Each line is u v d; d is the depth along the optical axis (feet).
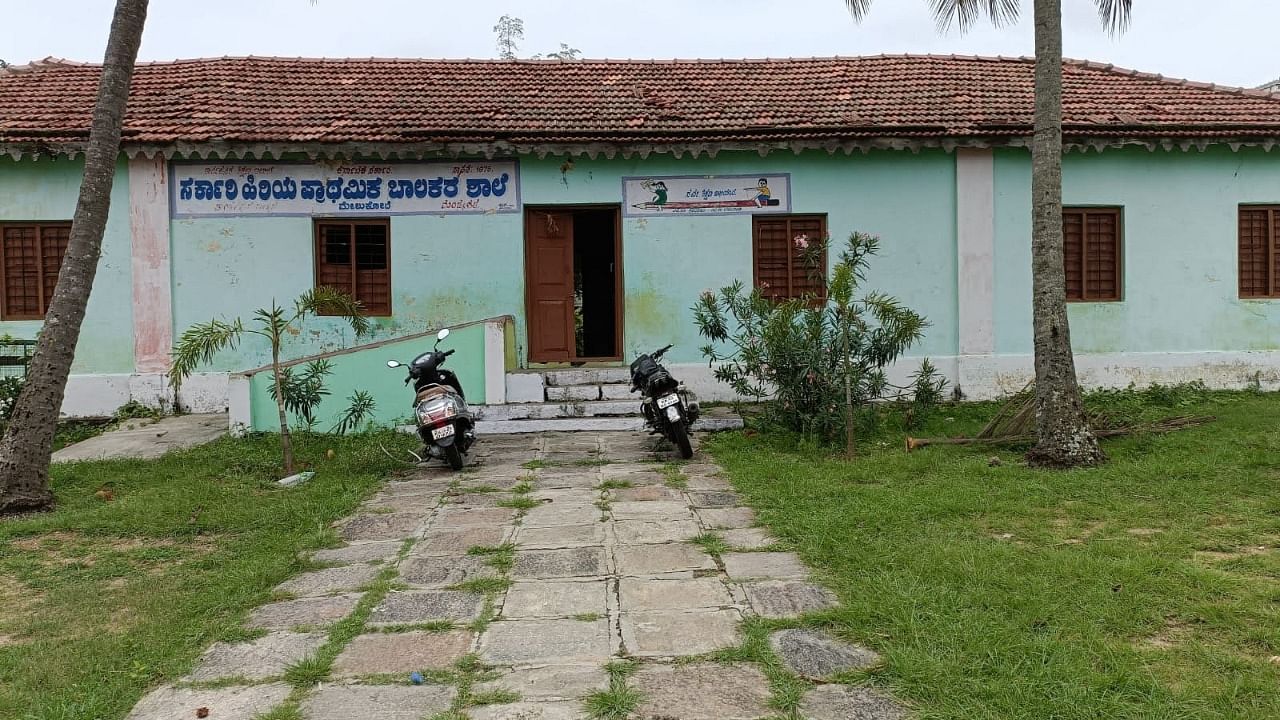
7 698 10.53
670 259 34.88
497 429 29.68
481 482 22.71
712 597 13.74
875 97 37.14
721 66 41.70
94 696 10.58
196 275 33.86
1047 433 22.53
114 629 12.94
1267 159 36.17
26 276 33.68
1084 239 36.09
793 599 13.53
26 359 30.01
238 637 12.51
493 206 34.60
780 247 35.42
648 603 13.57
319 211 34.09
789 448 25.58
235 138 31.99
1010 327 35.60
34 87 36.35
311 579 15.25
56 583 15.19
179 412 33.78
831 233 35.12
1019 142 34.01
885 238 35.27
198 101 35.19
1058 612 12.17
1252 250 36.91
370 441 27.04
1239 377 36.40
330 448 26.55
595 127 33.71
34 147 31.60
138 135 31.91
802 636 12.05
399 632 12.66
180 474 23.52
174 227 33.78
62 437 30.37
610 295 39.75
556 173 34.60
